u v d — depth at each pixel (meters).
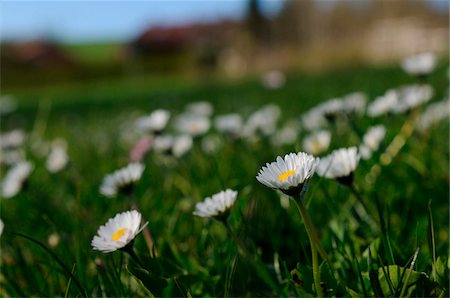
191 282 0.27
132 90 3.12
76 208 0.41
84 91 3.82
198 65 7.09
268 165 0.23
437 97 0.79
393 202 0.35
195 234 0.35
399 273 0.23
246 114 1.00
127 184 0.32
